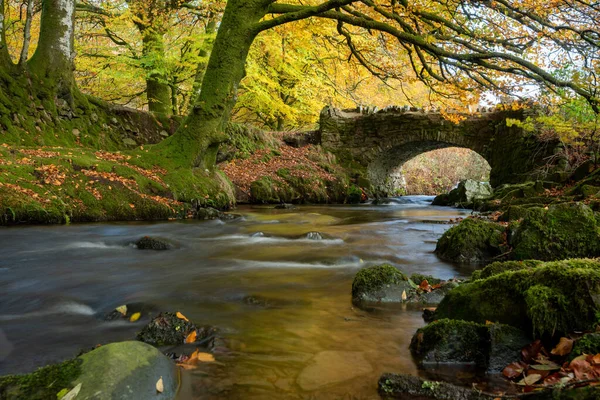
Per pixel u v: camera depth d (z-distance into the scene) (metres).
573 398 1.70
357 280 3.83
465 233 5.57
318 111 22.84
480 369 2.35
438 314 3.02
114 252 5.79
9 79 10.45
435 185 29.81
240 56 10.96
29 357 2.57
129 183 9.26
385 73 12.52
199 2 16.89
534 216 4.97
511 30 9.55
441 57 10.02
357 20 10.23
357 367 2.41
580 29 8.50
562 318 2.27
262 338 2.83
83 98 12.45
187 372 2.34
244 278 4.46
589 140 11.38
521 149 14.57
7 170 7.67
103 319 3.26
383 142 20.34
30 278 4.38
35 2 14.33
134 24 16.83
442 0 10.29
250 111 25.06
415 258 5.68
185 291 3.95
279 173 17.33
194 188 10.59
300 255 5.65
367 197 19.83
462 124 18.45
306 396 2.10
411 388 2.10
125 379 1.96
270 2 10.94
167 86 17.66
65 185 8.18
